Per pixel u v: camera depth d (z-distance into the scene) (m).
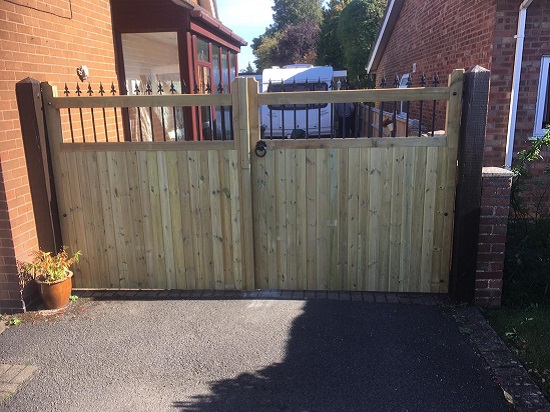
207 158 4.70
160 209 4.86
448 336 4.03
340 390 3.34
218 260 4.92
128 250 4.97
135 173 4.79
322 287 4.90
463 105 4.31
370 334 4.07
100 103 4.64
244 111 4.55
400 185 4.59
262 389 3.37
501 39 6.80
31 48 4.69
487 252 4.48
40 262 4.58
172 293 4.98
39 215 4.74
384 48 16.91
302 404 3.21
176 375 3.55
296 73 14.84
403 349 3.84
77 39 5.67
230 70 12.52
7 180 4.27
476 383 3.39
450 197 4.54
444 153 4.47
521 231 5.22
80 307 4.68
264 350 3.86
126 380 3.49
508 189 4.33
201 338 4.05
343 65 29.55
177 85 7.98
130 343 3.99
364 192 4.64
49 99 4.64
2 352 3.88
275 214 4.78
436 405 3.17
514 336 4.01
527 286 4.78
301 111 12.93
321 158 4.61
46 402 3.26
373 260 4.78
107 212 4.90
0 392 3.36
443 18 9.55
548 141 5.14
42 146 4.62
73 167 4.80
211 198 4.78
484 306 4.57
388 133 10.26
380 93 4.43
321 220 4.75
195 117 8.34
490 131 7.08
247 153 4.62
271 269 4.92
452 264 4.63
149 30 7.55
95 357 3.79
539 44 6.84
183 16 7.56
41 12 4.86
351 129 13.23
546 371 3.52
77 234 4.96
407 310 4.50
